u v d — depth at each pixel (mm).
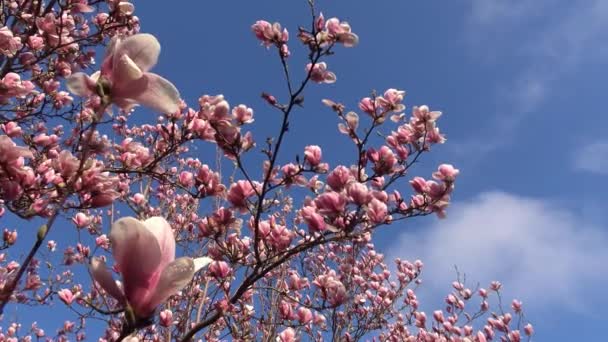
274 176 4016
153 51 1541
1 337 7547
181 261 1184
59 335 8641
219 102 3912
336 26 3627
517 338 9641
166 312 5000
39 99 5484
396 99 4043
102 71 1524
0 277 3520
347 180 3746
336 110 4109
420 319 9500
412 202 4020
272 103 3604
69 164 2768
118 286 1181
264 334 5828
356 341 7223
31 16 5156
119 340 1157
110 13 5566
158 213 7824
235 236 4176
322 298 4012
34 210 2816
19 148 2492
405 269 10383
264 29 3668
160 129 4688
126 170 4605
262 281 6688
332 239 3613
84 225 4734
